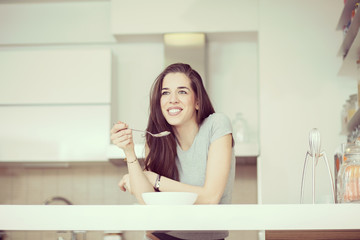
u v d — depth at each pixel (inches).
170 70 69.9
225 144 65.9
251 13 136.4
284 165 127.3
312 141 58.6
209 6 137.9
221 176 64.1
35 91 139.9
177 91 68.4
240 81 145.2
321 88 129.9
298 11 133.3
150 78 148.3
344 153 60.6
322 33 132.0
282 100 130.3
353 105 111.6
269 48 132.6
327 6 132.6
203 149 67.9
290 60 131.6
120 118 146.9
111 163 142.2
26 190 150.1
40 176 150.6
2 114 139.7
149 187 63.9
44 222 44.1
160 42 148.7
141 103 147.1
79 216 44.0
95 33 148.5
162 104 69.2
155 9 139.3
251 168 143.9
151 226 43.6
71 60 140.6
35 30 149.6
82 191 148.6
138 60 149.3
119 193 147.9
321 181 125.0
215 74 145.6
